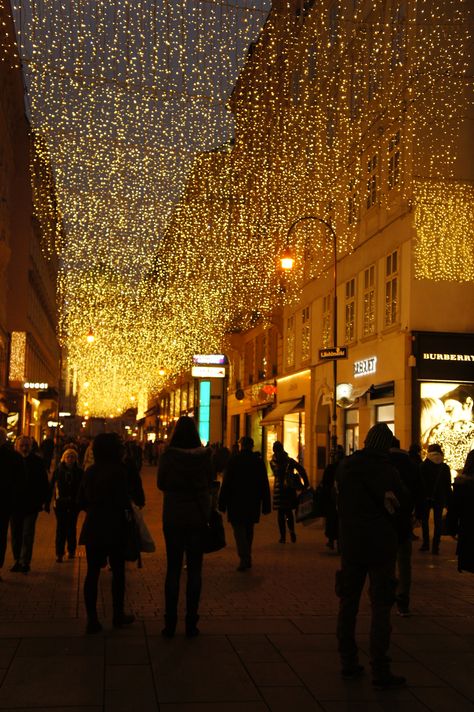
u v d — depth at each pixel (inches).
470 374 965.2
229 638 304.7
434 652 289.3
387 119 1058.7
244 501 494.6
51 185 1395.2
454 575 482.3
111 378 3304.6
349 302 1203.2
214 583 440.1
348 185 1209.4
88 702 224.8
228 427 2094.0
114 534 316.2
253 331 1847.9
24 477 438.9
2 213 1577.3
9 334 1825.8
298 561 534.0
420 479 422.6
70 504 519.2
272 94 1257.4
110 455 325.4
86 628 311.6
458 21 984.3
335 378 959.0
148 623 330.3
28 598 383.6
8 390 1804.9
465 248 977.5
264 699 232.1
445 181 979.3
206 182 1454.2
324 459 1344.7
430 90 983.6
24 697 228.1
